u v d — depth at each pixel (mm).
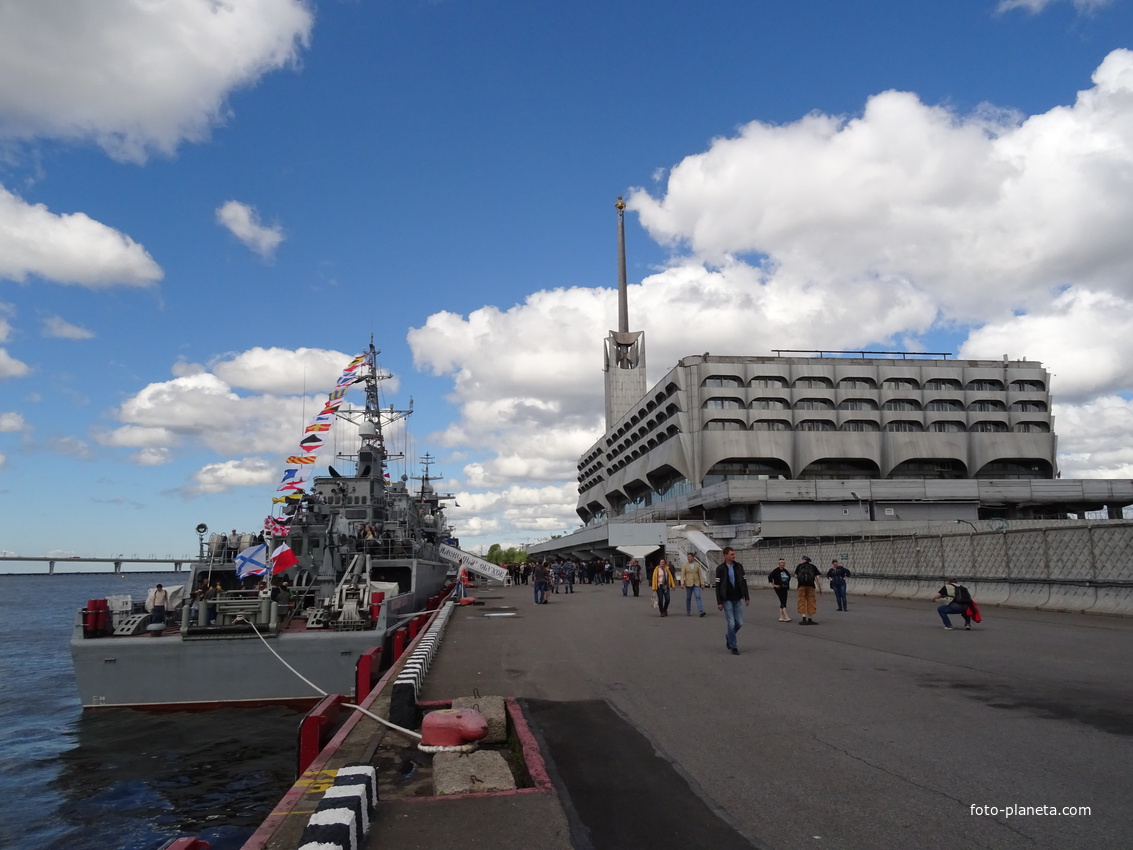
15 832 9984
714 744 6746
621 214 144750
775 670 10719
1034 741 6488
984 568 21625
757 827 4727
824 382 89375
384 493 27672
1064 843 4293
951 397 89812
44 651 33688
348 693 15125
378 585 19844
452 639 15984
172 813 10539
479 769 5863
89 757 12820
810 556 33688
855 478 87188
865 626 16688
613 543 46719
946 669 10406
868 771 5789
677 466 85625
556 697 9125
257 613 15344
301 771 7184
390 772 6133
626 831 4711
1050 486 77188
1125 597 16484
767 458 84500
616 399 131875
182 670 15016
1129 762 5816
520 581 63188
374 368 29094
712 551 44906
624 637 15727
